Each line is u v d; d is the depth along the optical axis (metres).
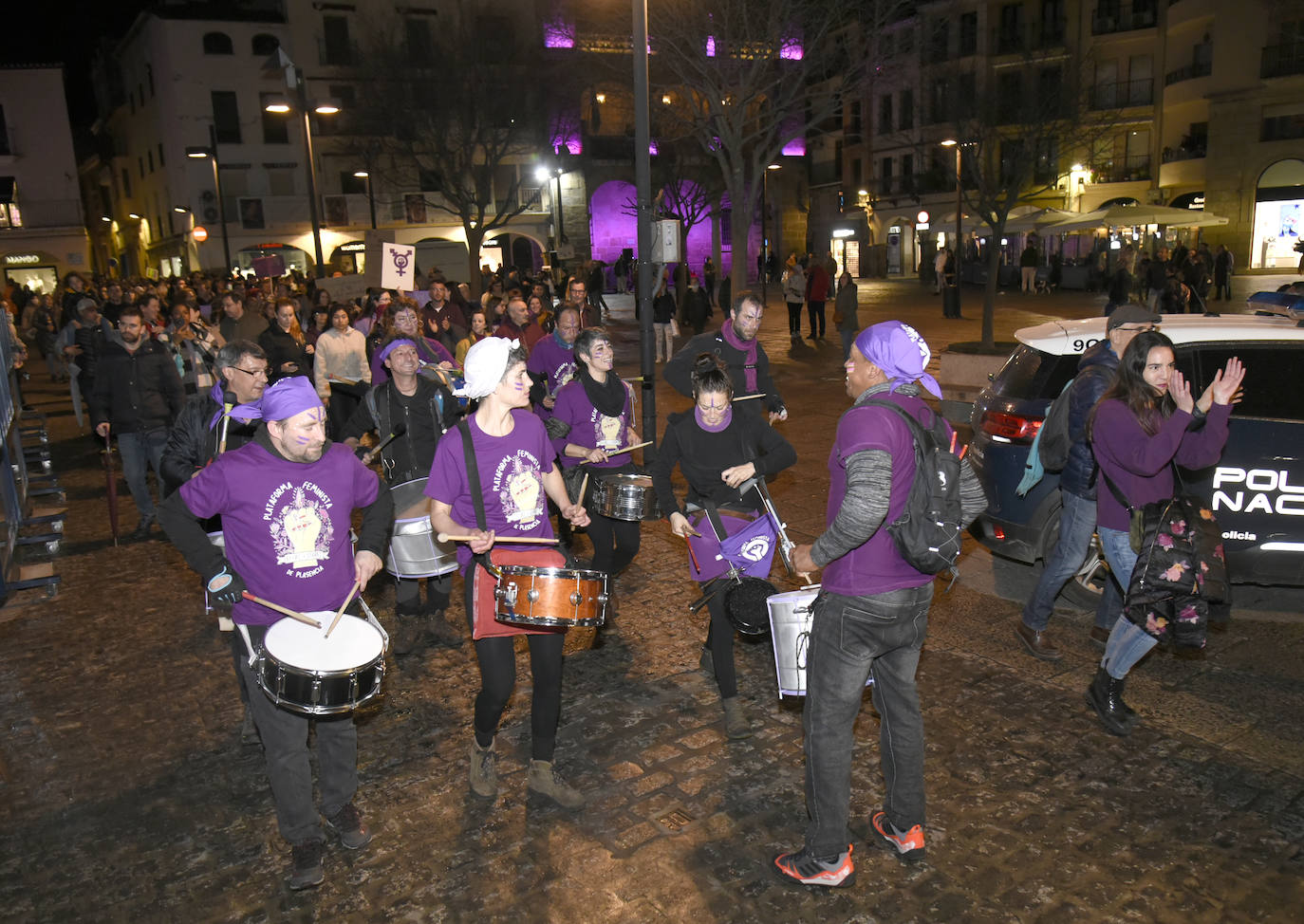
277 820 3.96
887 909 3.40
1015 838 3.79
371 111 38.81
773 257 50.84
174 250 50.47
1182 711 4.77
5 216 48.81
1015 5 44.34
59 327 20.62
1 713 5.17
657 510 5.23
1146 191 44.72
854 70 17.38
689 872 3.64
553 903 3.49
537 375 7.35
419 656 5.71
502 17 42.31
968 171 18.88
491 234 50.16
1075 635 5.72
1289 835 3.77
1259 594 6.38
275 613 3.55
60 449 12.87
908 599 3.33
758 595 4.12
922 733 3.56
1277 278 36.59
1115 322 4.99
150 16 45.59
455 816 4.05
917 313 29.70
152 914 3.52
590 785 4.26
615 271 45.62
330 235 47.91
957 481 3.23
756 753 4.49
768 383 5.98
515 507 3.96
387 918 3.44
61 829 4.08
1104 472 4.59
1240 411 5.67
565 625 3.71
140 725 5.00
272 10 46.12
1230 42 39.09
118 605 6.75
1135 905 3.39
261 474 3.43
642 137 8.50
